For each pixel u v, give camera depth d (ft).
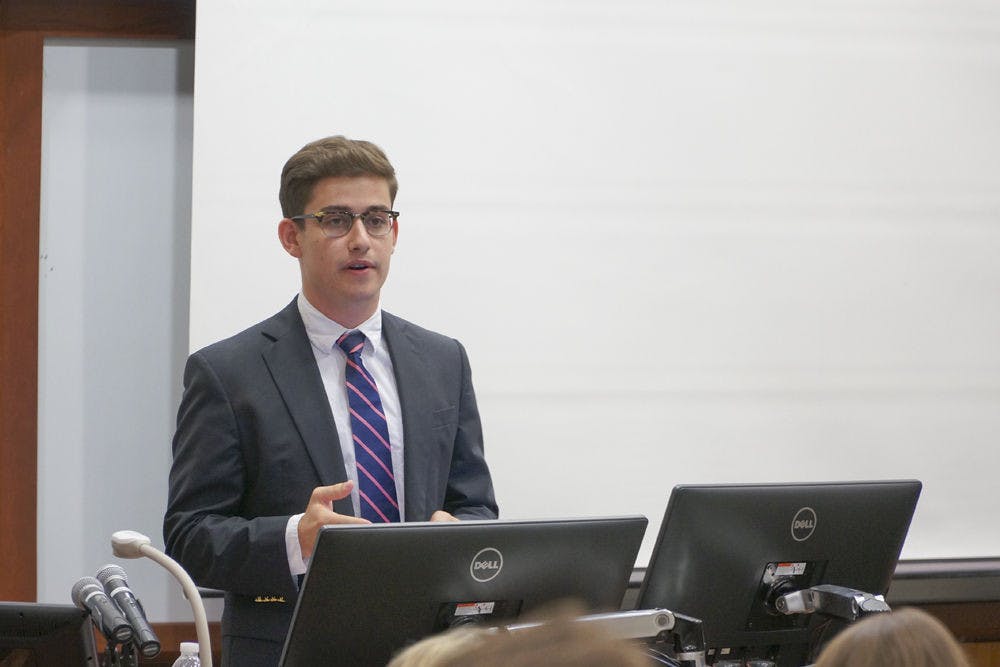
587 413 35.04
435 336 26.43
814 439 36.19
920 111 36.81
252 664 22.53
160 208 35.73
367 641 16.48
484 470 26.03
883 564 21.68
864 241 36.58
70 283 35.29
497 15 34.65
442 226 34.35
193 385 24.12
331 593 16.06
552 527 17.40
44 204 35.19
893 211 36.70
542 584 17.51
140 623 17.70
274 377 24.17
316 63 33.63
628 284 35.35
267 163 33.30
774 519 19.98
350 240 24.16
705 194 35.76
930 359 36.78
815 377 36.24
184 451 23.88
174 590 35.12
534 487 34.73
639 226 35.42
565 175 35.01
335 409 24.67
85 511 35.22
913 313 36.73
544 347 34.86
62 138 35.27
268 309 33.17
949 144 36.96
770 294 36.06
